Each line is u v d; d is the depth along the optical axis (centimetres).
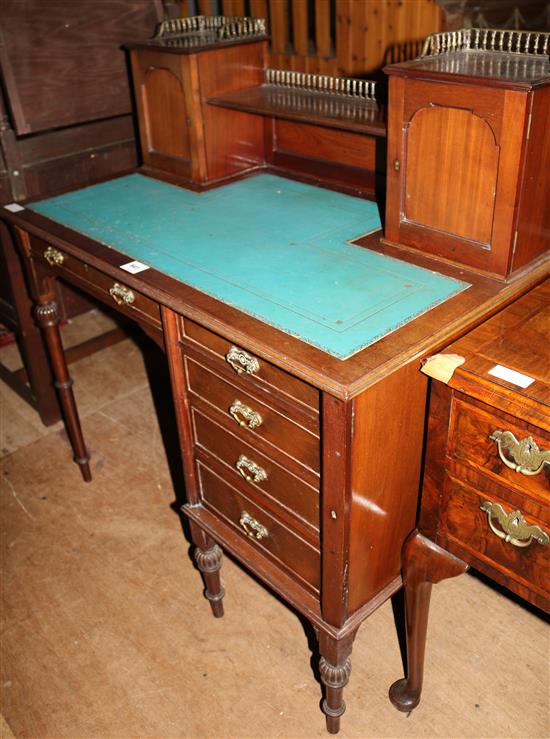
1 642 183
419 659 153
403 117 140
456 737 157
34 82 213
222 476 158
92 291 176
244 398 137
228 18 212
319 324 124
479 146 130
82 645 182
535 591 119
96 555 208
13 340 310
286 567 151
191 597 194
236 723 162
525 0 293
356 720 162
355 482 123
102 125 239
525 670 171
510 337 120
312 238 160
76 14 217
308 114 173
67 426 226
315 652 178
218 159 202
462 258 142
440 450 121
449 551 131
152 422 262
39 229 177
